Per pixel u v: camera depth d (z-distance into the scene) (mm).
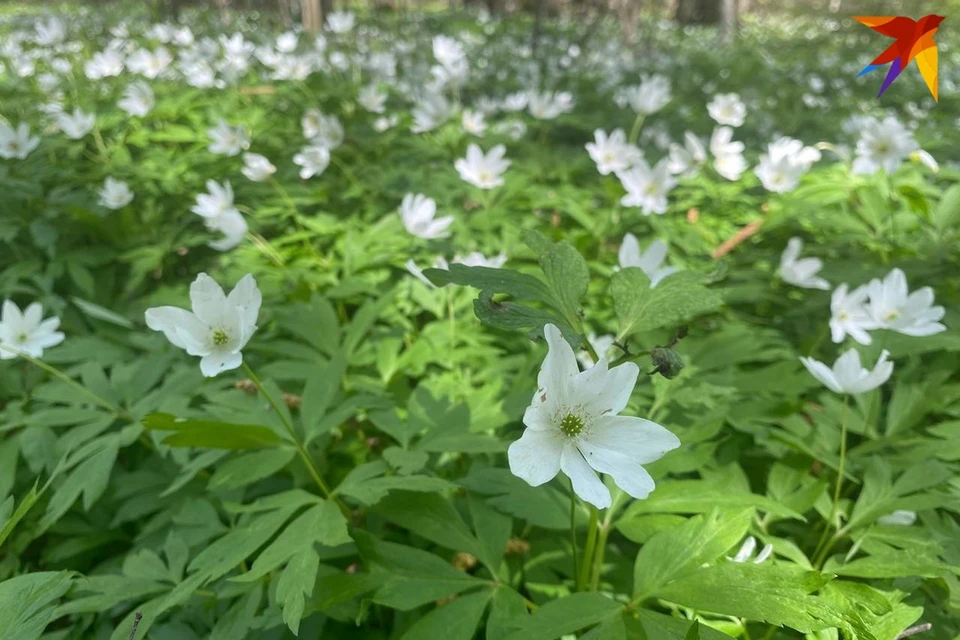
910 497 188
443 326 294
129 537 227
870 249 373
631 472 132
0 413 242
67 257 365
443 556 207
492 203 420
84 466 209
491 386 219
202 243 412
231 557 156
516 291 148
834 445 221
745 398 241
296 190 439
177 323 168
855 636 126
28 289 344
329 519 161
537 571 192
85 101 692
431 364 290
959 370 270
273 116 616
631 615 144
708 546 149
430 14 1962
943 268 335
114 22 1449
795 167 401
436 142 533
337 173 492
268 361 283
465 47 1238
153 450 241
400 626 184
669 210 446
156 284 391
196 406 252
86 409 240
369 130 546
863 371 186
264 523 165
